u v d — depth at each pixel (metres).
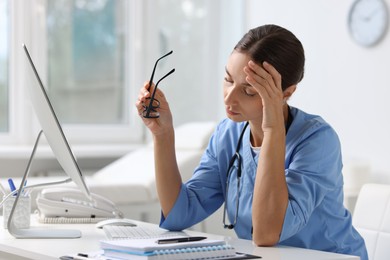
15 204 1.94
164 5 5.03
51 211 2.27
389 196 2.07
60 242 1.85
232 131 2.08
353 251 1.96
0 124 4.71
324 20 4.22
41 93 1.72
